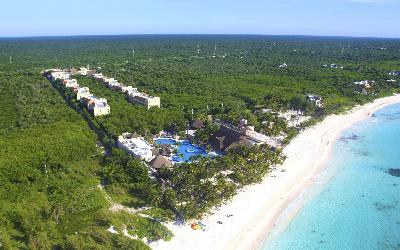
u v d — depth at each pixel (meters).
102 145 143.25
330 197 109.88
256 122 165.62
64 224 87.69
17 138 138.00
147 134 148.88
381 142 159.25
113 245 79.00
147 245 80.81
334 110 199.12
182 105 192.00
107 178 110.88
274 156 127.00
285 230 92.44
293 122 176.62
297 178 120.25
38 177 109.00
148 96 196.38
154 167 117.50
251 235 89.19
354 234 92.38
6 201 96.88
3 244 78.94
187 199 97.38
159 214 93.62
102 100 184.88
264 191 109.94
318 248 86.50
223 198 102.19
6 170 109.44
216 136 142.62
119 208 95.75
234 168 117.56
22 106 178.88
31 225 85.56
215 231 89.25
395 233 93.38
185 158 129.62
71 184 107.38
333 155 142.88
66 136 138.12
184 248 82.25
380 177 124.94
